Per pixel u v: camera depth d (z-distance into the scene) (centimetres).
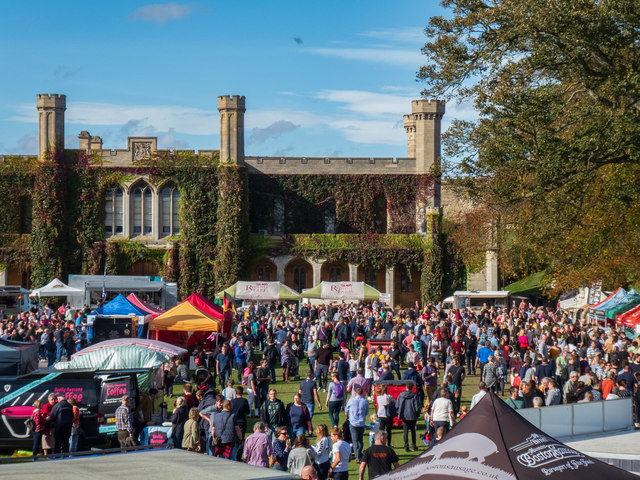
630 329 3675
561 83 3212
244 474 757
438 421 2014
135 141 7531
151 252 7475
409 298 7662
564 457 889
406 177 7831
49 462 801
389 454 1527
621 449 1638
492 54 2944
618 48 2816
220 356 3089
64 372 2094
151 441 1919
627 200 3250
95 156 7481
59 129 7381
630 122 2667
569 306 5538
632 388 2280
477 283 8112
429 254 7500
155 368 2269
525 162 2873
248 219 7544
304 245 7562
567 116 2928
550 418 1755
